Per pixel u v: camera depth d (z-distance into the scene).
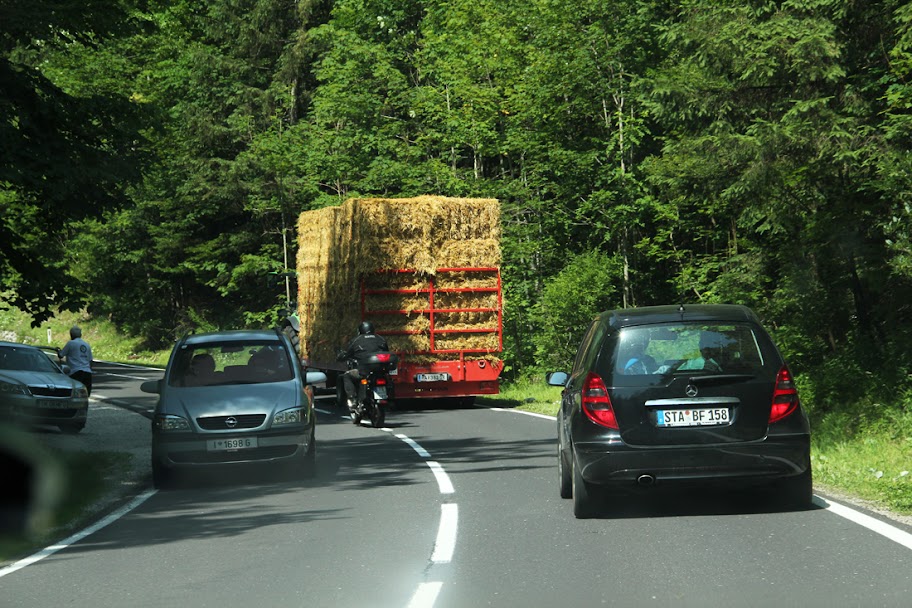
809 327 30.53
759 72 27.61
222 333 24.61
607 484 15.55
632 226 54.16
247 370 23.38
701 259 50.16
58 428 35.50
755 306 33.19
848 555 12.56
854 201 28.36
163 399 22.16
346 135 69.06
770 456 15.27
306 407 22.23
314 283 46.75
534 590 11.42
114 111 32.44
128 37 33.91
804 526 14.46
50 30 30.81
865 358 27.73
